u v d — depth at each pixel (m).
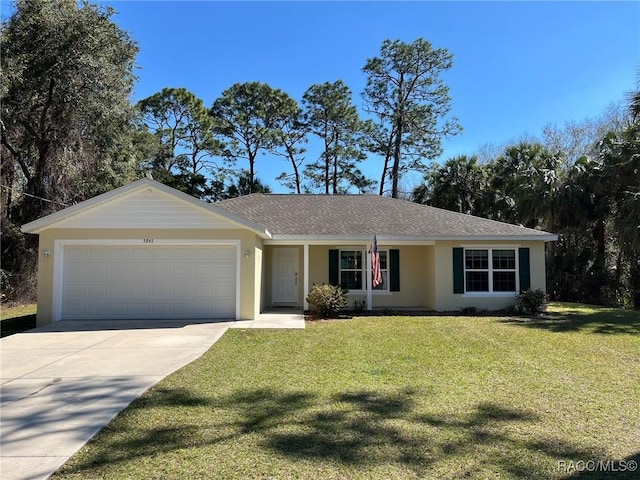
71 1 20.06
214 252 12.59
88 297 12.34
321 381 6.19
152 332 10.38
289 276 16.20
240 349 8.50
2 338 9.69
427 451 3.90
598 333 10.12
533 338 9.48
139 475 3.49
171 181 34.84
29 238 20.67
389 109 35.47
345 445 4.03
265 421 4.65
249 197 18.77
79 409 5.06
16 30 19.23
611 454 3.84
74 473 3.54
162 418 4.76
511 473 3.50
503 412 4.90
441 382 6.13
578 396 5.47
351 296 15.90
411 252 16.23
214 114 37.94
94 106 20.39
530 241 14.95
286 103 37.28
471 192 26.80
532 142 29.95
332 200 18.61
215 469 3.58
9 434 4.34
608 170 18.83
